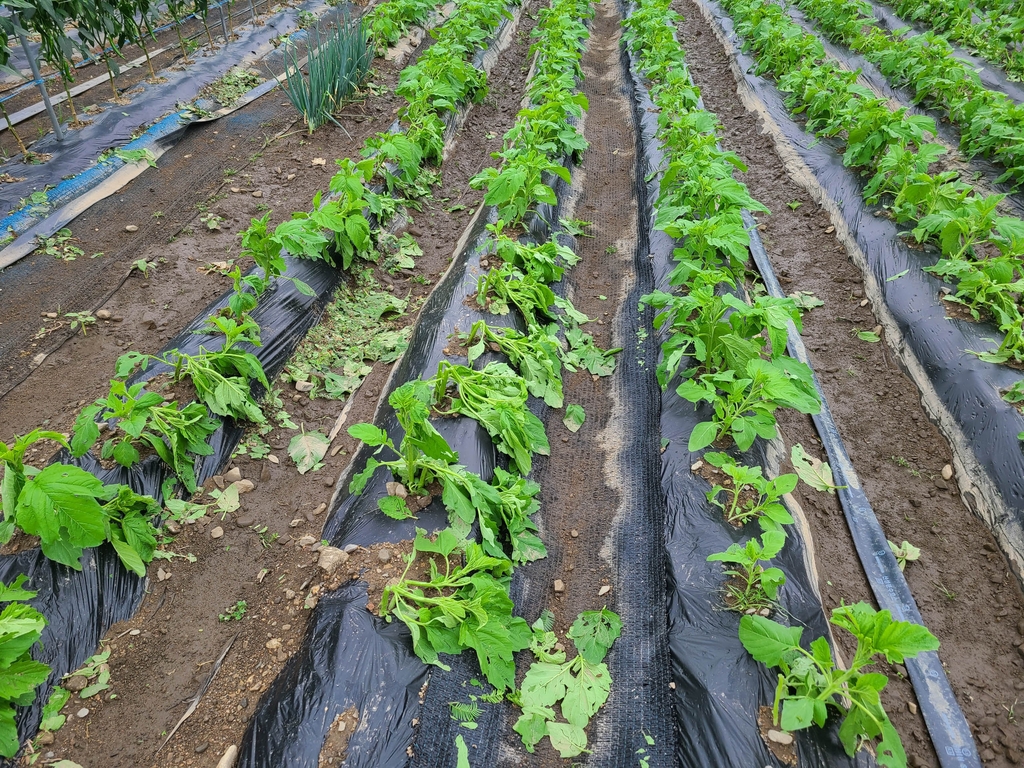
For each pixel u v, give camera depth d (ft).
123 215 9.37
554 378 7.12
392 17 15.37
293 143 11.49
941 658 5.28
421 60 12.48
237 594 5.48
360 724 4.28
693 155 8.91
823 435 6.81
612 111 14.35
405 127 11.81
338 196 9.75
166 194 9.91
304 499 6.22
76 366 7.16
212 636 5.22
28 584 4.93
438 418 6.09
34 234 8.65
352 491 5.48
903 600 5.53
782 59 13.92
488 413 5.93
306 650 4.70
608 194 11.39
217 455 6.27
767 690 4.51
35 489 4.60
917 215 8.94
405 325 8.19
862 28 16.61
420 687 4.45
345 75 12.18
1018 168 9.52
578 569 5.84
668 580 5.34
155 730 4.69
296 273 7.98
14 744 4.23
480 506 5.21
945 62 11.94
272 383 7.11
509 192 8.33
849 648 5.08
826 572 5.66
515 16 18.93
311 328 7.76
